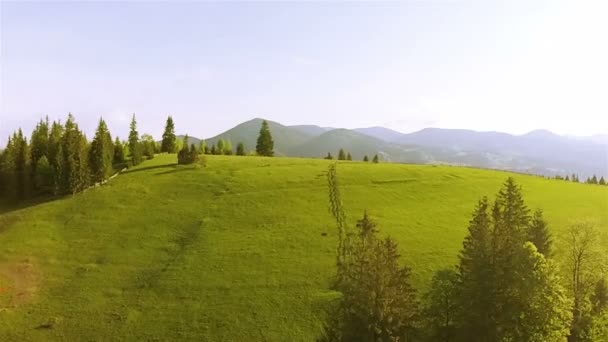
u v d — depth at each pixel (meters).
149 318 59.44
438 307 46.53
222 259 72.56
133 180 108.38
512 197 56.44
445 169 124.44
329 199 96.62
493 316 42.75
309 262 70.50
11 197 103.44
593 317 48.41
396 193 101.81
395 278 43.12
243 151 179.62
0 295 64.56
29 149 112.62
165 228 84.56
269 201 95.31
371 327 41.59
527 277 42.34
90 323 58.72
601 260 53.97
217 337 55.44
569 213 92.44
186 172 114.31
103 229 84.56
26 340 55.56
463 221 87.12
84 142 115.56
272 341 54.31
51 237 81.88
